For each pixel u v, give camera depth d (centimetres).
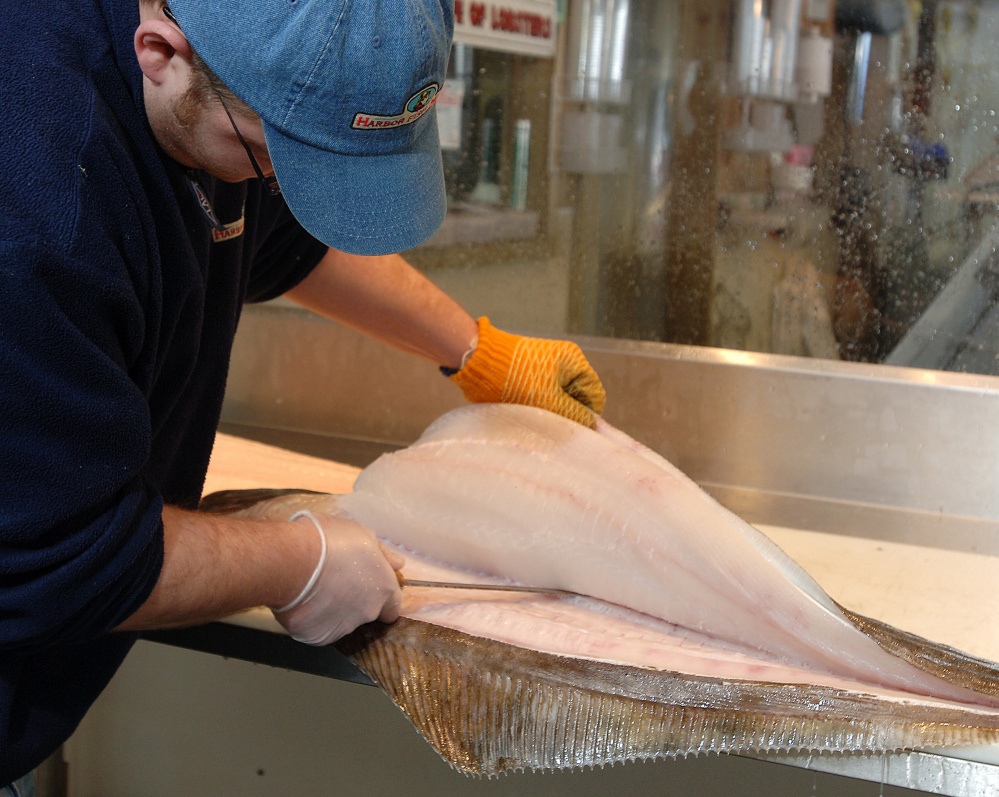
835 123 210
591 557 136
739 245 227
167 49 93
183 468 143
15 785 137
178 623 111
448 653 124
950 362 215
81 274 88
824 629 118
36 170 85
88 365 90
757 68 210
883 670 114
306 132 90
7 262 82
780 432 202
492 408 154
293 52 86
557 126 233
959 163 203
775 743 104
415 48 89
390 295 154
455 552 149
